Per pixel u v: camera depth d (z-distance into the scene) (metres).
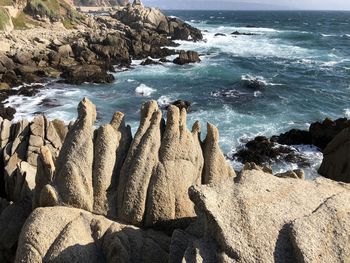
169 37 104.31
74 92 50.22
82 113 13.25
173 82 57.81
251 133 37.12
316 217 8.90
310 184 10.15
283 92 51.91
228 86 55.69
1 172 19.81
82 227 11.34
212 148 13.73
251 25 165.25
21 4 89.25
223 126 38.72
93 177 12.72
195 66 69.56
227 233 8.75
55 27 91.00
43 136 20.05
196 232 10.76
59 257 10.48
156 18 110.25
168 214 12.34
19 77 53.28
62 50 64.75
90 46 69.38
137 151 12.77
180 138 12.86
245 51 88.12
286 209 9.21
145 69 66.50
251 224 8.90
